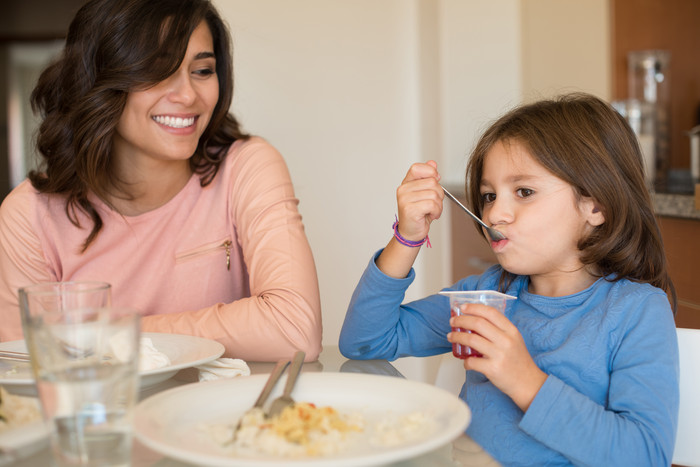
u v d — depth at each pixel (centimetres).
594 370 98
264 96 375
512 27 344
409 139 386
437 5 349
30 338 61
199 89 142
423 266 392
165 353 102
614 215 109
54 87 144
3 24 496
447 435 62
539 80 339
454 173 349
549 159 108
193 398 76
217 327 119
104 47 135
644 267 114
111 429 61
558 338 105
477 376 109
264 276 132
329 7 375
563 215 109
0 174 512
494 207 113
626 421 87
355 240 385
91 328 60
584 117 114
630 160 115
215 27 151
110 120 138
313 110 378
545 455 94
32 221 145
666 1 316
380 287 116
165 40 133
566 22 328
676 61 316
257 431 67
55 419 60
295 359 87
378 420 74
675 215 192
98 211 149
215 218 153
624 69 321
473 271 310
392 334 122
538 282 116
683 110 315
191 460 58
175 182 152
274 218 142
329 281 385
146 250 150
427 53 367
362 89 381
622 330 98
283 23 373
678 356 95
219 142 159
